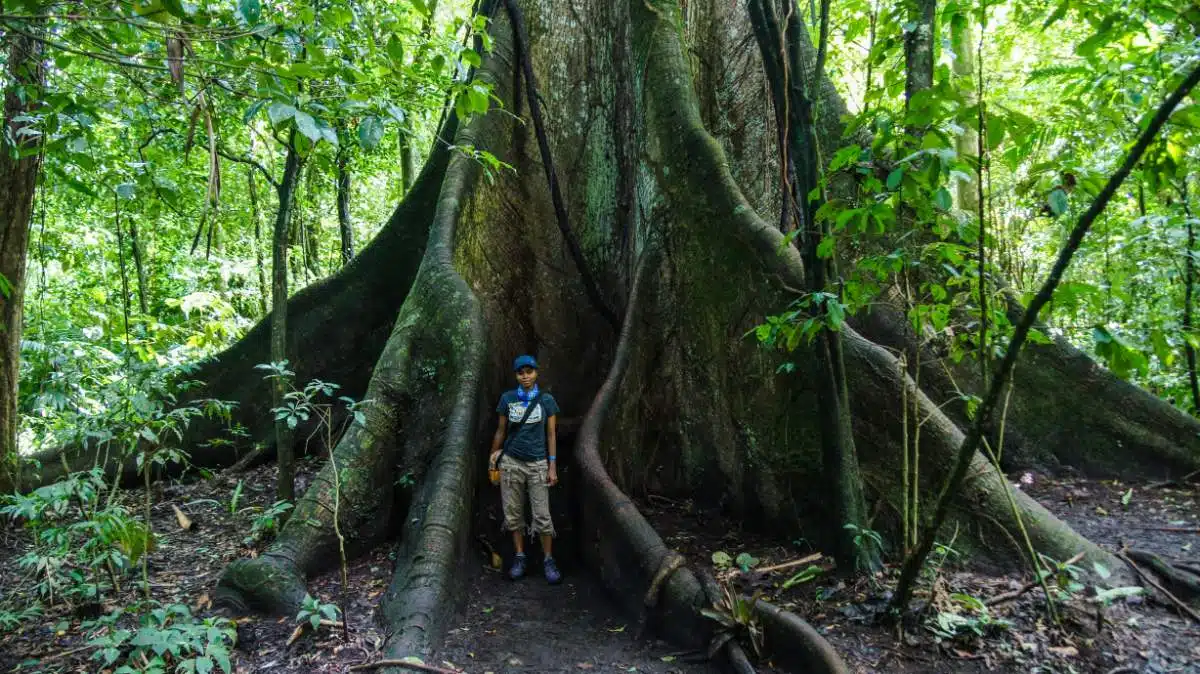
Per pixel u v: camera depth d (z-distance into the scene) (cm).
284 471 601
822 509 503
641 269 638
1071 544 435
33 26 294
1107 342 293
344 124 553
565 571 534
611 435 586
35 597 489
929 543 354
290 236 1412
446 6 1086
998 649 365
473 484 538
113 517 409
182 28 264
